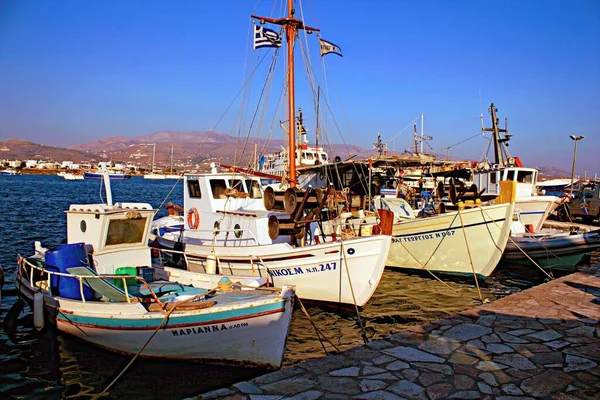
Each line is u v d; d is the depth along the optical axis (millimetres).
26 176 160125
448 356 6559
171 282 11430
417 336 7371
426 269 16953
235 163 17688
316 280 12109
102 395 8070
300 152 26953
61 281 10398
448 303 13672
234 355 8719
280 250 12219
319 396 5430
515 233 19047
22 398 7977
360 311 12398
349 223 12578
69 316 9875
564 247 17500
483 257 15625
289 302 8562
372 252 11523
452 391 5512
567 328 7664
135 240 11781
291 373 6082
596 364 6242
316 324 11586
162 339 8852
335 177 19828
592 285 10539
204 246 13773
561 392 5469
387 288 15328
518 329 7637
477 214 15445
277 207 12906
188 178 15398
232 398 5418
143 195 74438
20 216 36375
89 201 55500
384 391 5535
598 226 27234
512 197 14930
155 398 7969
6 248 22312
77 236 11969
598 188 29062
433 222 16500
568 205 31062
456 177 24062
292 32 15023
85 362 9320
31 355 9625
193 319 8570
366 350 6816
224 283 9797
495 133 27281
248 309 8391
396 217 17938
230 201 14406
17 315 11945
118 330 9180
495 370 6082
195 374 8758
